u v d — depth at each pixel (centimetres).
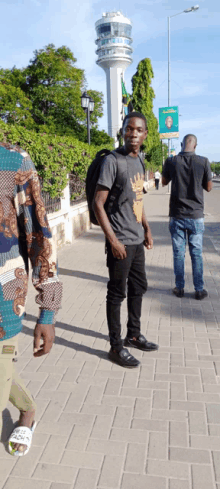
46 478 204
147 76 3894
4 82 2695
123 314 437
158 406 265
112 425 246
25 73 2778
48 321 167
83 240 903
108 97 7731
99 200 291
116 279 306
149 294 503
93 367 319
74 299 489
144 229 344
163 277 584
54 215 758
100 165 305
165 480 202
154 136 4234
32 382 297
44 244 161
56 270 167
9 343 160
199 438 233
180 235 468
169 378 301
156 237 935
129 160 295
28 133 638
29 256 166
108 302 315
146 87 3934
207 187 450
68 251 780
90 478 204
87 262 685
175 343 361
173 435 236
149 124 4025
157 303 468
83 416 255
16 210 161
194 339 369
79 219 958
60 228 804
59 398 276
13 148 157
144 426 244
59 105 2717
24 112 2598
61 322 414
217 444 228
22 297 161
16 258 160
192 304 463
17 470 210
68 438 234
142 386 290
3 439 233
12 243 158
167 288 527
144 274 335
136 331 349
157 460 216
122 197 296
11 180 153
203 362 325
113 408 263
